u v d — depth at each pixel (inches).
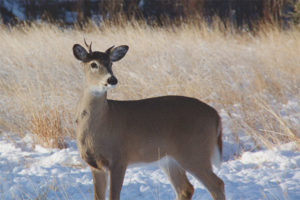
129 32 1497.3
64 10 2625.5
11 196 627.8
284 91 1120.2
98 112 547.2
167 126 582.6
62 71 1210.6
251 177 683.4
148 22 2372.0
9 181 683.4
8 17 2559.1
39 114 930.1
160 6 2605.8
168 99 600.7
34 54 1331.2
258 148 841.5
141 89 1080.2
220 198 581.3
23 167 778.8
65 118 987.3
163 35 1547.7
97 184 572.4
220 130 619.2
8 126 997.2
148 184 676.7
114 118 556.4
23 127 988.6
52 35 1557.6
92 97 548.4
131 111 574.6
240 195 609.6
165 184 681.6
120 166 561.6
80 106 561.0
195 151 587.2
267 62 1285.7
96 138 551.5
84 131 554.3
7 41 1454.2
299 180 655.1
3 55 1327.5
